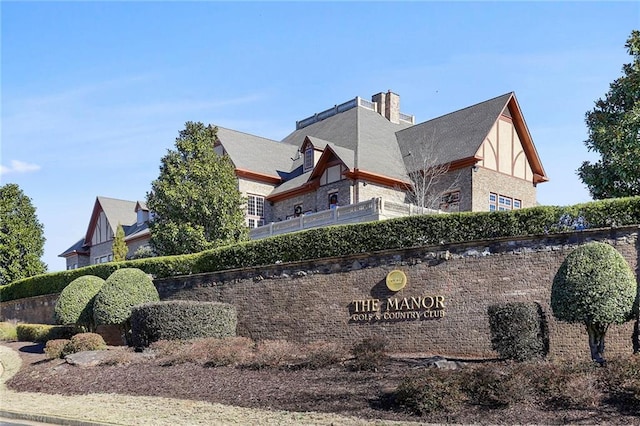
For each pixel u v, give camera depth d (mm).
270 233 35031
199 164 30531
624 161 21469
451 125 36969
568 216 16672
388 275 19156
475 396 11680
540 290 16656
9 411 14844
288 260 21578
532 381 11836
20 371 20016
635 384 10945
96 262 54875
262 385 14633
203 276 23938
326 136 41094
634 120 21297
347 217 30625
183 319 20125
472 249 17891
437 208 33906
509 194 35156
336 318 20047
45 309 31984
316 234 20953
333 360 15820
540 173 36875
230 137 41094
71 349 20438
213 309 20844
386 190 34938
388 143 38812
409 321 18562
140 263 26391
